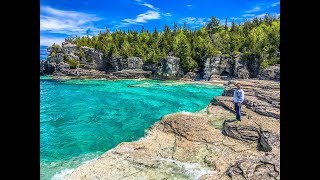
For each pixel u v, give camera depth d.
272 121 16.27
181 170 11.54
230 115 19.45
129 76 78.25
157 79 76.19
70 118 23.41
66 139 17.06
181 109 26.91
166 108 27.50
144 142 14.99
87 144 15.98
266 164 10.36
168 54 89.06
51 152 14.52
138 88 50.59
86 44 108.75
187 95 38.53
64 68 87.81
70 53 93.06
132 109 27.19
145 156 12.98
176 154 13.28
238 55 73.25
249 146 13.84
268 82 36.03
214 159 12.48
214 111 21.05
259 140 14.05
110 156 12.98
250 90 28.33
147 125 20.06
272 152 12.58
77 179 10.99
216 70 74.88
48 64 89.94
